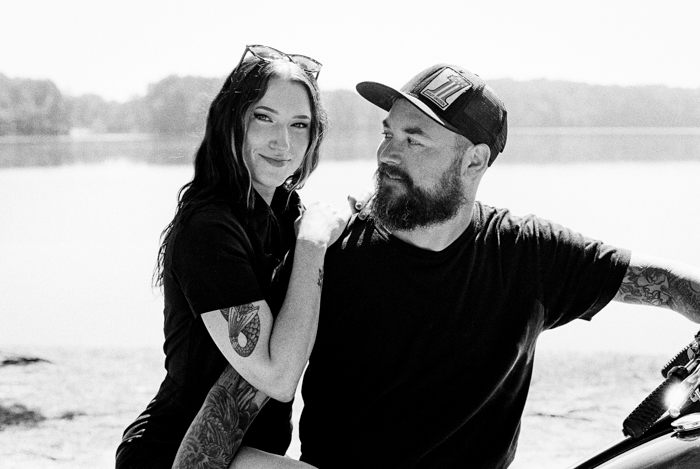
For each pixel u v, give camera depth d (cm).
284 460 195
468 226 219
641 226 1463
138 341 787
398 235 214
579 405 548
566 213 1636
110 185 2453
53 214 1856
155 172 2888
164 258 207
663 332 861
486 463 224
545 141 4247
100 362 693
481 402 217
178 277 199
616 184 2166
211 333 195
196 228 198
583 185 2144
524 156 3328
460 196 214
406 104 217
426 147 211
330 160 2983
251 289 195
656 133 4931
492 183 2191
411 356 212
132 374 650
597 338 830
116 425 511
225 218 200
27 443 468
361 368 215
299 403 578
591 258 226
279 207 233
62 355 715
